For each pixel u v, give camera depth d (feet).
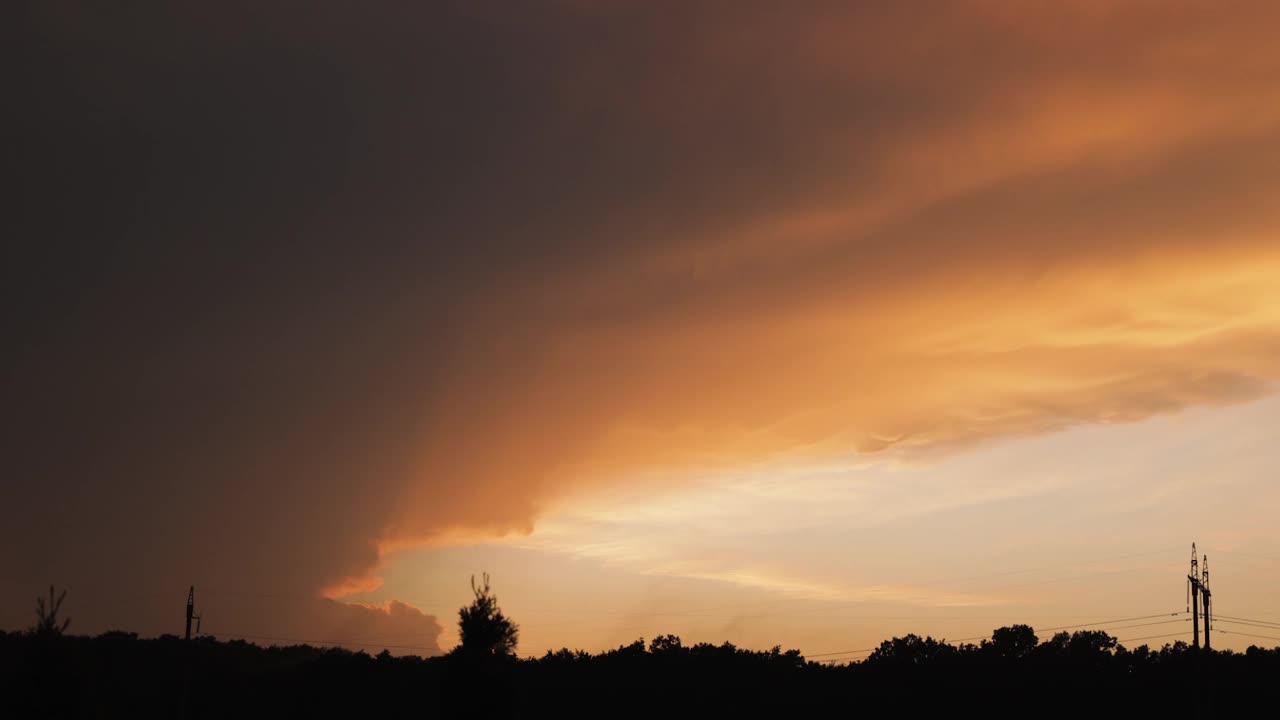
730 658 349.41
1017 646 344.08
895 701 309.22
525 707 297.33
